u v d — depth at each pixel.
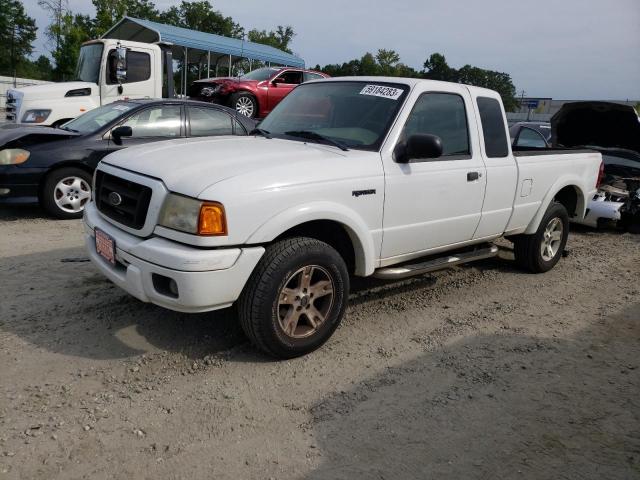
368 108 4.36
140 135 7.73
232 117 8.52
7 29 73.50
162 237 3.36
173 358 3.66
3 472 2.52
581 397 3.47
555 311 4.97
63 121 10.72
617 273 6.38
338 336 4.16
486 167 4.84
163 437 2.84
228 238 3.23
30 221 7.20
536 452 2.89
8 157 6.94
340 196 3.71
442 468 2.72
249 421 3.02
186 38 16.03
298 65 19.52
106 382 3.32
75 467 2.58
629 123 8.17
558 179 5.82
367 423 3.06
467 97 4.79
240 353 3.77
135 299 4.54
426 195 4.30
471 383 3.56
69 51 38.41
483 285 5.60
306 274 3.62
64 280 4.92
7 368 3.41
